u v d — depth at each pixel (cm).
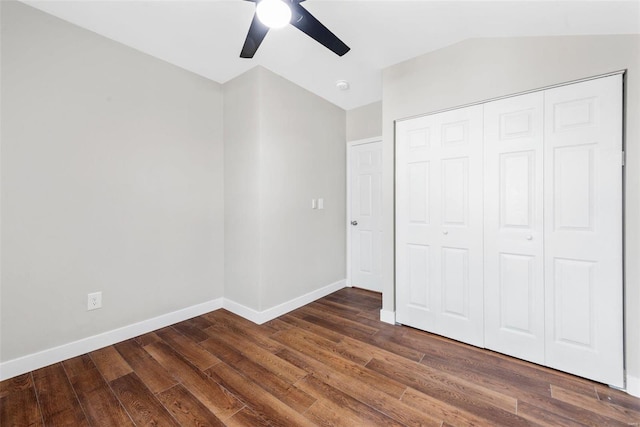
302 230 298
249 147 260
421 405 150
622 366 159
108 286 213
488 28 184
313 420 140
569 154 172
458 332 217
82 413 145
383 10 170
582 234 169
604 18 147
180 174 256
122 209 220
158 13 182
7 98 170
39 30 180
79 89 197
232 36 207
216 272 287
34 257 181
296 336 229
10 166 172
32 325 181
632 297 156
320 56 232
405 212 241
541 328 184
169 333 235
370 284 351
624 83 158
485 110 201
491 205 200
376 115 337
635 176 154
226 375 177
